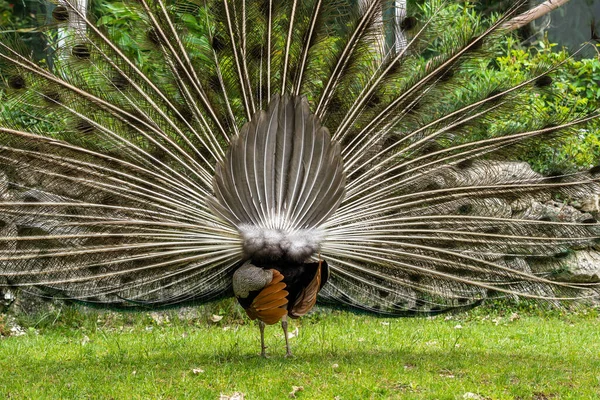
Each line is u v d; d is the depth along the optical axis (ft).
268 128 29.25
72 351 35.50
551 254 32.14
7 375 30.17
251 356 32.81
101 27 30.35
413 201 31.68
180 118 31.04
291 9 30.58
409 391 26.78
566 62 32.04
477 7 53.72
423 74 31.40
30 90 29.96
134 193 30.48
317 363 30.71
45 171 30.12
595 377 29.12
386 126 31.94
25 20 57.21
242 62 30.71
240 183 29.40
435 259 31.71
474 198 31.96
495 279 32.07
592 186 31.42
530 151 31.96
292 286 29.89
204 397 25.90
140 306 31.83
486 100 31.68
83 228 30.07
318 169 29.60
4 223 29.84
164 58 30.91
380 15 30.86
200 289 32.04
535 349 35.70
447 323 44.60
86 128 30.55
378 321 44.62
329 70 31.30
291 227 29.71
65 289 30.78
